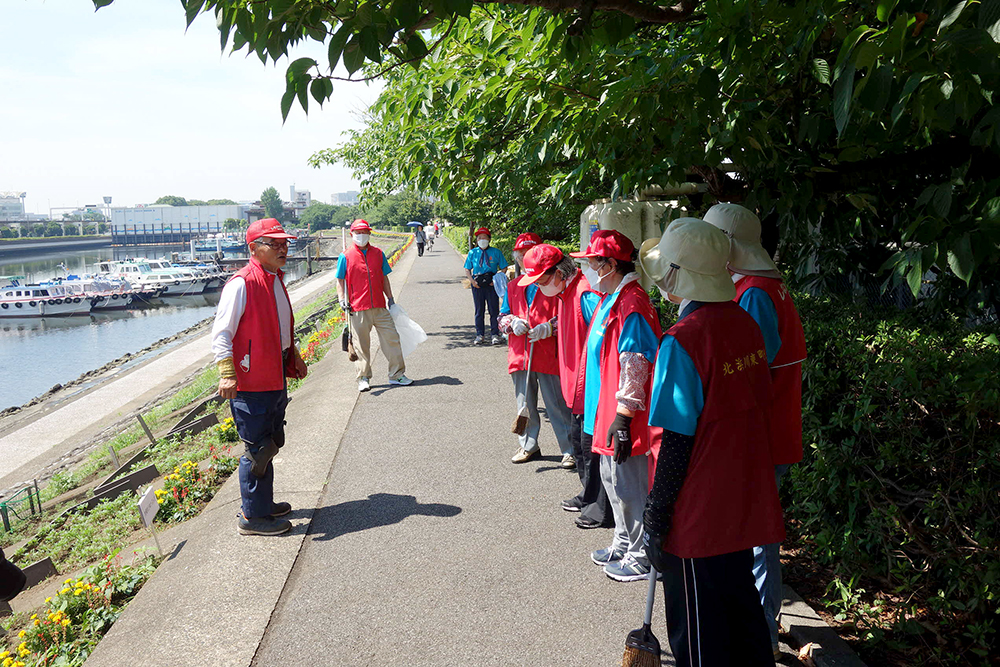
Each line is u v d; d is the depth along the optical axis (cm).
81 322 7694
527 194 1092
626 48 464
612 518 491
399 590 415
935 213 298
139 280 9844
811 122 374
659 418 259
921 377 375
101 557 709
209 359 3734
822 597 393
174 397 2233
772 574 332
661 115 426
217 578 436
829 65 395
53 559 766
